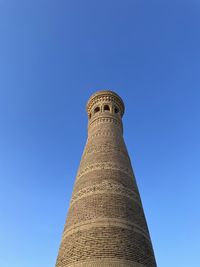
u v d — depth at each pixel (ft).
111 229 69.67
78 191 81.25
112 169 83.51
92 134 96.22
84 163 88.07
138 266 65.92
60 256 70.03
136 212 77.00
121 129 101.55
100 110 102.42
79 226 72.02
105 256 64.85
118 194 77.77
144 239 72.74
